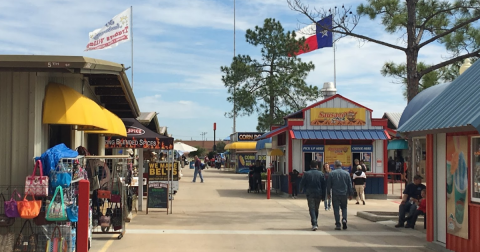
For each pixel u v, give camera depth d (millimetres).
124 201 11055
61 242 8047
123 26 25531
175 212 15875
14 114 8703
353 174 20047
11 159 8688
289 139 22484
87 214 8281
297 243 10516
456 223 9078
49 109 9078
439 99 9914
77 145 11875
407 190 13039
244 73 35406
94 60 8484
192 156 94250
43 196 7945
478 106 7891
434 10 15328
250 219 14375
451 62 14266
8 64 7984
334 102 22500
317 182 12422
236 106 35906
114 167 11375
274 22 35812
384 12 15977
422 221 14211
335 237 11344
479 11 14961
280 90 35250
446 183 9531
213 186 29469
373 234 11797
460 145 8984
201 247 9883
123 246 9812
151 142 14906
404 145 30156
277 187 24672
